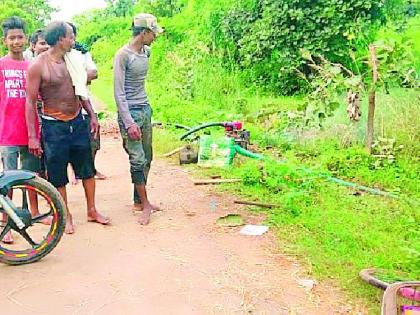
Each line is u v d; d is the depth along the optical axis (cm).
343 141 882
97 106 1744
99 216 618
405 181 744
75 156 595
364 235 555
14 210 511
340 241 548
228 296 455
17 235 584
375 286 453
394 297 407
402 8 1694
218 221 611
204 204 677
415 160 807
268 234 579
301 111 915
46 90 561
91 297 455
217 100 1394
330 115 871
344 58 1412
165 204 681
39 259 518
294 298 452
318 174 720
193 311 434
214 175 796
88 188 610
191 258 525
